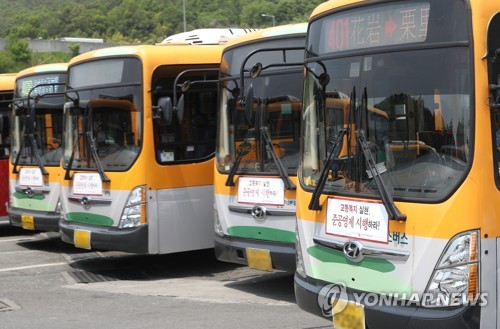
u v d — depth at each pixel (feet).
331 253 20.11
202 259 39.63
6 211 49.11
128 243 33.50
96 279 34.78
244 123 30.07
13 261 39.96
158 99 33.83
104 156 35.12
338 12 20.70
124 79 34.53
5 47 213.05
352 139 19.74
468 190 17.12
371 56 19.48
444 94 17.76
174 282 33.60
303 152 21.85
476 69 17.16
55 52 208.85
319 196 20.47
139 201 33.37
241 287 31.96
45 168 42.91
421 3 18.42
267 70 29.37
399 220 18.07
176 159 34.12
